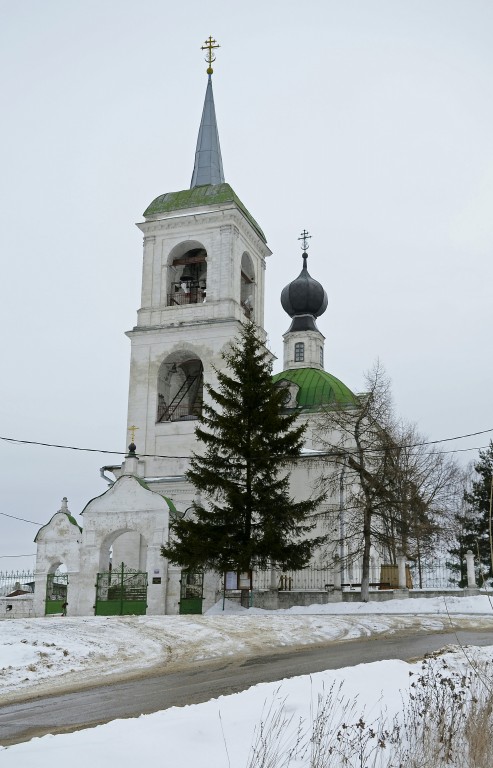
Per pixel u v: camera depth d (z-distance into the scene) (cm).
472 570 3950
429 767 800
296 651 2036
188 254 5281
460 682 1184
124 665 1861
